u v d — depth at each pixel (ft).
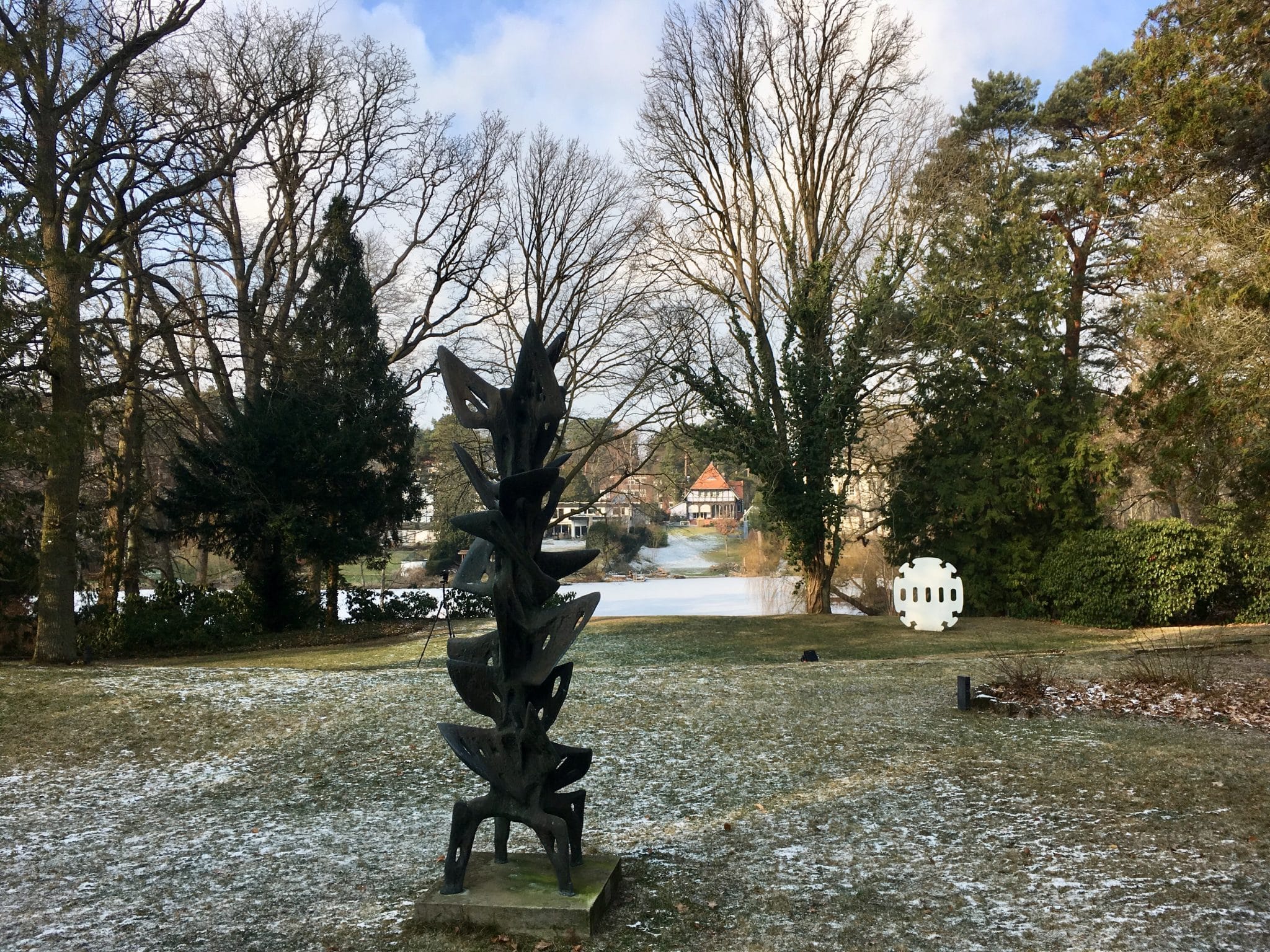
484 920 16.30
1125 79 84.38
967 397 76.23
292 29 78.74
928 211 81.56
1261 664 42.42
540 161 96.84
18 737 34.30
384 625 82.17
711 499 281.33
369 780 28.94
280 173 82.74
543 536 17.99
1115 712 33.60
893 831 21.86
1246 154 39.70
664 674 44.73
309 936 16.48
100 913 18.03
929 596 67.10
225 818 25.22
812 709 36.04
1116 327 87.92
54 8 48.93
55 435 44.68
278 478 75.10
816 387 78.07
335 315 82.07
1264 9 38.34
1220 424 38.99
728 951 15.46
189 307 65.05
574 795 18.02
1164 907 16.74
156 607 73.87
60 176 53.78
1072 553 67.46
